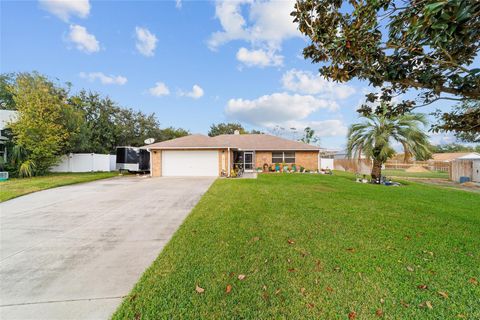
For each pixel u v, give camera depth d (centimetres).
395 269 315
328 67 299
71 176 1588
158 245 409
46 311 236
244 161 2262
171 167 1730
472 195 945
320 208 664
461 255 360
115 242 422
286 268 316
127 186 1137
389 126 1355
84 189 1037
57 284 286
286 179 1466
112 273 312
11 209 670
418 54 231
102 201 777
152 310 233
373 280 287
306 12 289
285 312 229
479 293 260
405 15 212
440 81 238
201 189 1032
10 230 489
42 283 288
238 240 418
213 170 1716
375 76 259
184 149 1720
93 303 248
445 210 655
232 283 280
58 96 1694
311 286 274
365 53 244
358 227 496
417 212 628
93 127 2569
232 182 1286
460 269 316
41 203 748
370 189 1075
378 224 518
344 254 361
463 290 266
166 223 536
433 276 297
